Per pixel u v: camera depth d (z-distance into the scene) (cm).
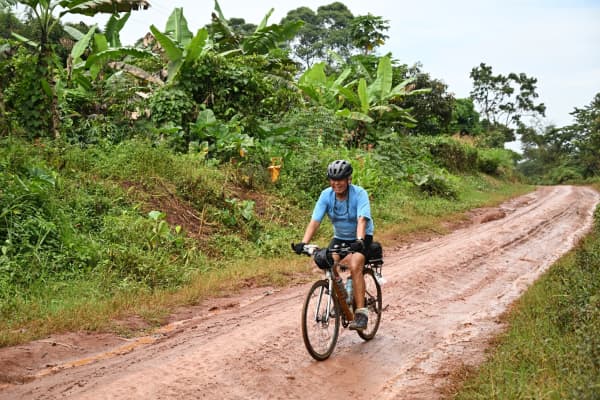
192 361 539
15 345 572
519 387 456
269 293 861
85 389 471
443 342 646
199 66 1561
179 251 982
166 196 1151
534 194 3094
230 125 1484
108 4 1244
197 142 1439
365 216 555
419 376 539
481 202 2308
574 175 5912
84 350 577
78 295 741
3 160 930
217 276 916
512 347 571
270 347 588
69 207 943
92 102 1518
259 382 498
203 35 1493
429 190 2177
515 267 1114
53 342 584
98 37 1588
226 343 596
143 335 639
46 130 1247
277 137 1652
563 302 666
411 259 1154
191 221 1129
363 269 619
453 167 3178
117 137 1410
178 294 803
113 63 1683
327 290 568
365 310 571
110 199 1034
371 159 2012
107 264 835
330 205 570
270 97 1734
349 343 623
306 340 537
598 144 5903
